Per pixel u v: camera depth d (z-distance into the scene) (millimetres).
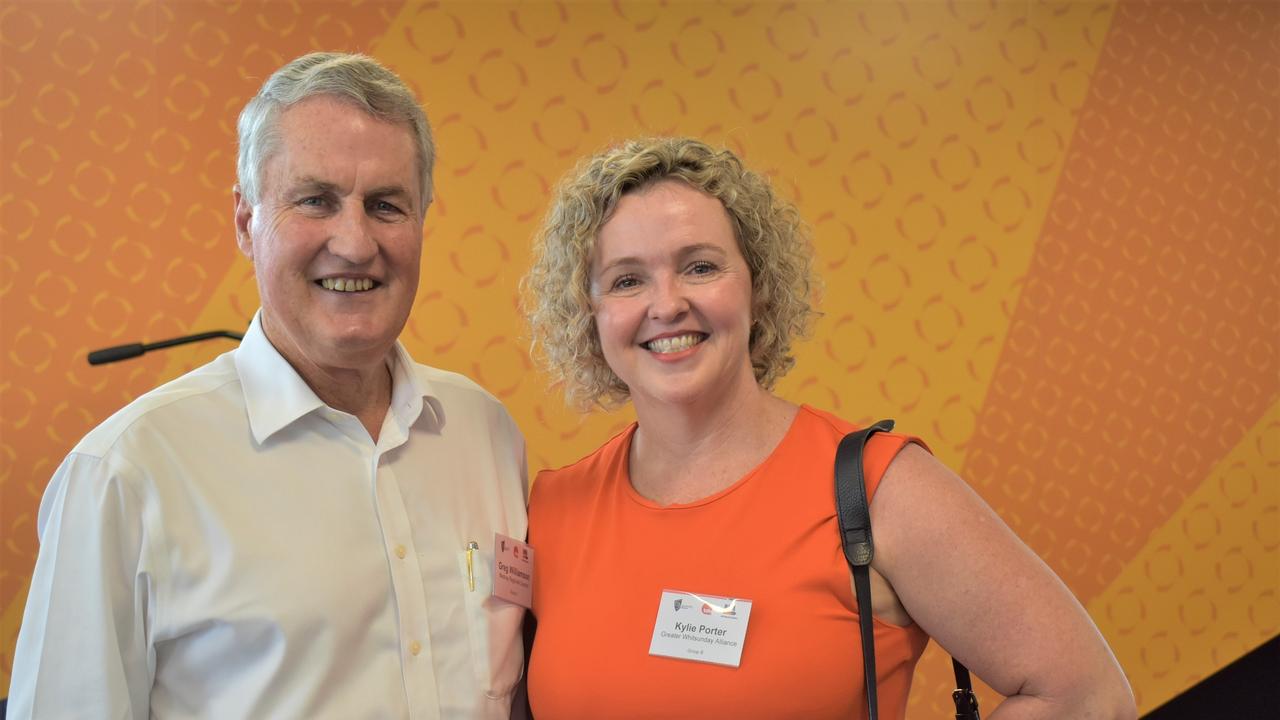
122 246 3820
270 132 1440
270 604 1384
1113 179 4680
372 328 1457
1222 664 4668
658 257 1463
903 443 1418
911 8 4480
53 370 3766
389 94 1482
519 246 4125
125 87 3834
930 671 4352
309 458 1486
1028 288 4578
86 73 3812
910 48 4480
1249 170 4852
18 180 3764
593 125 4195
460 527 1589
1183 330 4746
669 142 1529
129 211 3828
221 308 3873
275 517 1433
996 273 4547
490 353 4094
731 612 1376
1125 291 4680
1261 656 4703
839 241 4395
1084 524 4590
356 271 1441
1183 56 4773
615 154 1538
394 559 1483
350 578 1444
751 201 1539
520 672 1590
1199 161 4793
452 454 1639
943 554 1324
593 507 1595
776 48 4355
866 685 1346
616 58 4223
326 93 1447
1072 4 4641
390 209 1485
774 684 1331
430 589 1515
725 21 4316
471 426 1698
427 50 4062
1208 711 4598
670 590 1424
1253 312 4840
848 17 4426
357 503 1494
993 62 4562
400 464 1559
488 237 4105
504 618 1561
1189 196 4773
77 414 3773
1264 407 4836
